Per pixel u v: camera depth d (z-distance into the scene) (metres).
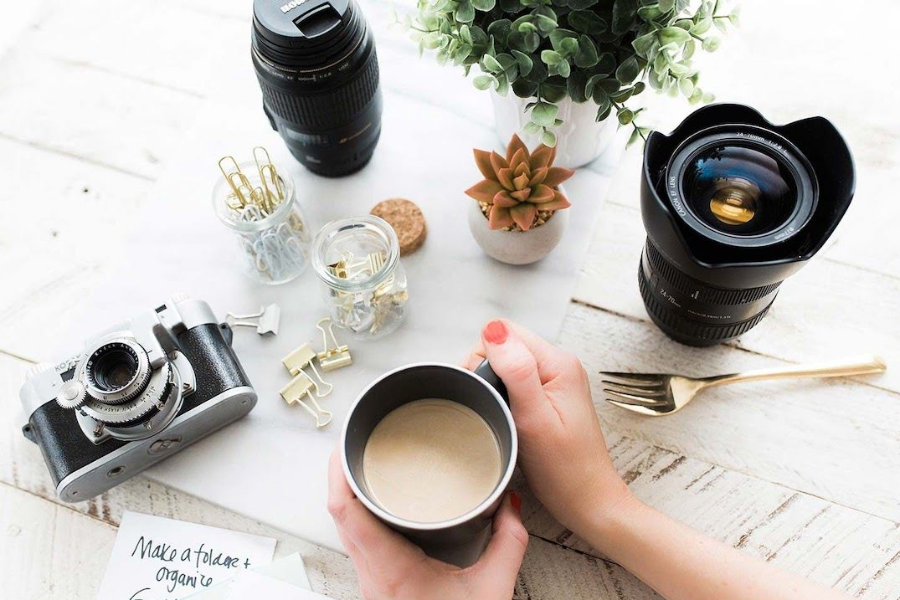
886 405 0.76
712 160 0.67
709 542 0.66
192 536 0.74
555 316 0.81
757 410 0.77
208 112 0.93
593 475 0.68
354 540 0.62
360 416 0.61
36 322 0.84
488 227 0.78
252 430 0.78
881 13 0.92
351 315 0.79
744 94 0.90
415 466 0.63
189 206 0.88
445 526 0.55
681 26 0.68
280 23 0.71
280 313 0.83
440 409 0.65
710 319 0.72
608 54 0.67
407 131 0.91
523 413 0.66
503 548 0.65
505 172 0.73
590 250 0.84
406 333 0.82
